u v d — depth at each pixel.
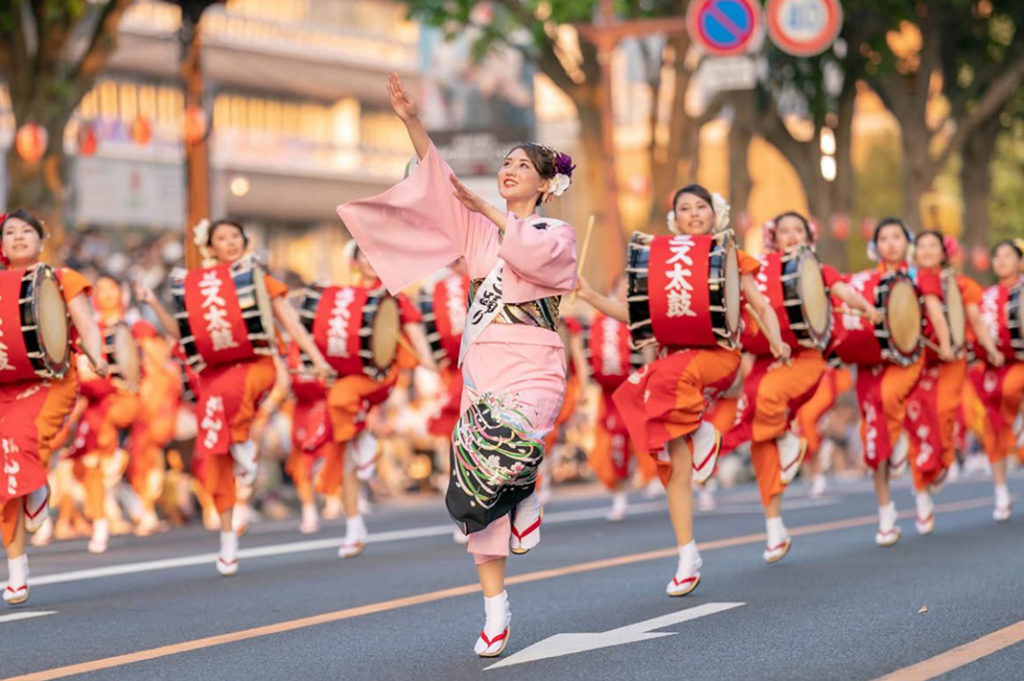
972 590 18.84
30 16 46.69
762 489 22.03
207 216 41.22
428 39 101.56
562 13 56.53
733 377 19.45
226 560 22.36
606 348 31.41
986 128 71.75
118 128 76.12
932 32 64.25
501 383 14.71
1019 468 52.16
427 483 44.88
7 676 14.43
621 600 18.59
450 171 14.91
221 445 22.42
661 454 19.09
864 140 120.56
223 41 87.12
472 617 17.53
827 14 51.69
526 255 14.38
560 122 118.75
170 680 14.12
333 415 25.62
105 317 29.72
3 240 19.41
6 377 18.89
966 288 27.27
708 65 57.12
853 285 24.44
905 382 24.47
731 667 14.10
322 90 94.94
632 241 19.44
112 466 27.94
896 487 42.12
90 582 21.78
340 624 17.23
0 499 18.92
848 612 17.23
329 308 26.08
